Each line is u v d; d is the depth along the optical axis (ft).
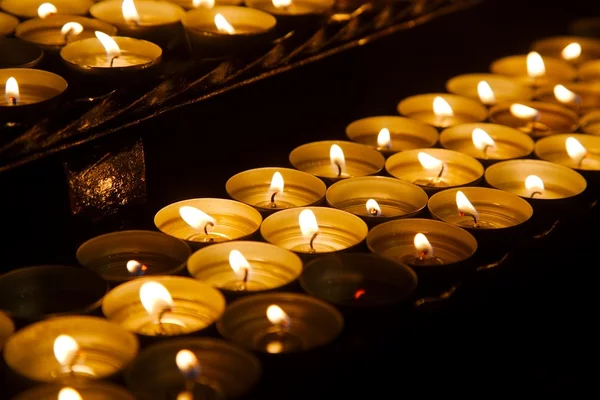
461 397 2.29
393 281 2.20
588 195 2.44
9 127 2.23
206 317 2.14
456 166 2.49
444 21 2.93
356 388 2.10
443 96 2.68
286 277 2.20
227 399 1.98
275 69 2.50
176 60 2.42
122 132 2.34
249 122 2.56
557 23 3.27
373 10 2.68
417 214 2.32
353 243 2.28
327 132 2.72
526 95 2.74
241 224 2.31
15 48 2.38
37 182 2.29
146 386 2.03
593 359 2.52
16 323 2.08
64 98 2.29
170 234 2.29
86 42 2.39
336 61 2.68
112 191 2.36
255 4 2.64
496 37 3.11
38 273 2.16
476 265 2.24
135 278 2.14
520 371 2.41
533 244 2.31
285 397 2.04
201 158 2.50
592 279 2.49
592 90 2.79
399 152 2.48
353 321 2.12
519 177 2.48
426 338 2.19
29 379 2.00
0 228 2.29
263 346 2.11
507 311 2.34
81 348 2.08
